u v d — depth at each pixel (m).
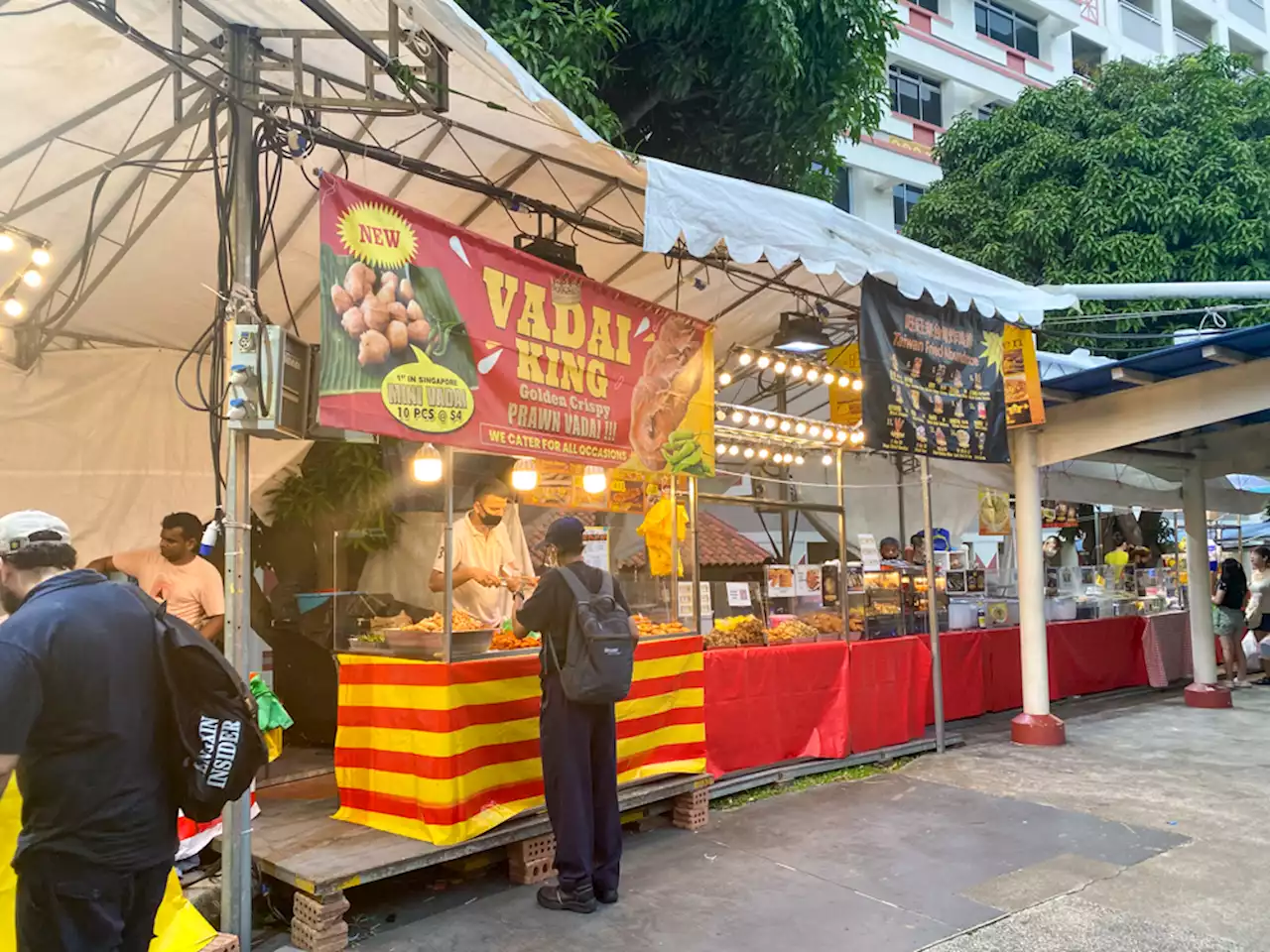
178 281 5.30
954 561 9.26
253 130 3.79
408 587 5.17
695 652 5.53
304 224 5.07
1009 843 5.01
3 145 4.13
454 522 5.11
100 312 5.50
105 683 2.27
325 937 3.61
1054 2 20.89
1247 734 8.03
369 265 3.79
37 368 5.40
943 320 6.46
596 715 4.20
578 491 5.83
